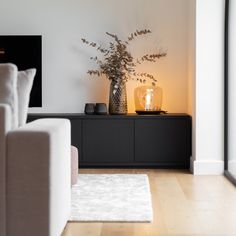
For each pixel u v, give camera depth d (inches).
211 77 171.5
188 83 195.5
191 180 160.7
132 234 98.0
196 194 137.8
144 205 122.5
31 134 81.3
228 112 171.2
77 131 186.1
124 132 185.6
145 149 185.8
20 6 198.7
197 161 173.0
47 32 199.0
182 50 197.8
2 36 195.2
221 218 110.5
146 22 198.1
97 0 198.2
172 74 198.5
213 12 170.4
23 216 81.8
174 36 197.8
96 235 97.4
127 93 200.1
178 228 102.3
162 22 197.8
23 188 81.5
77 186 148.5
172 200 130.1
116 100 190.4
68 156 103.8
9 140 81.3
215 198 132.4
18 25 198.8
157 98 192.2
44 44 199.2
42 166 81.4
